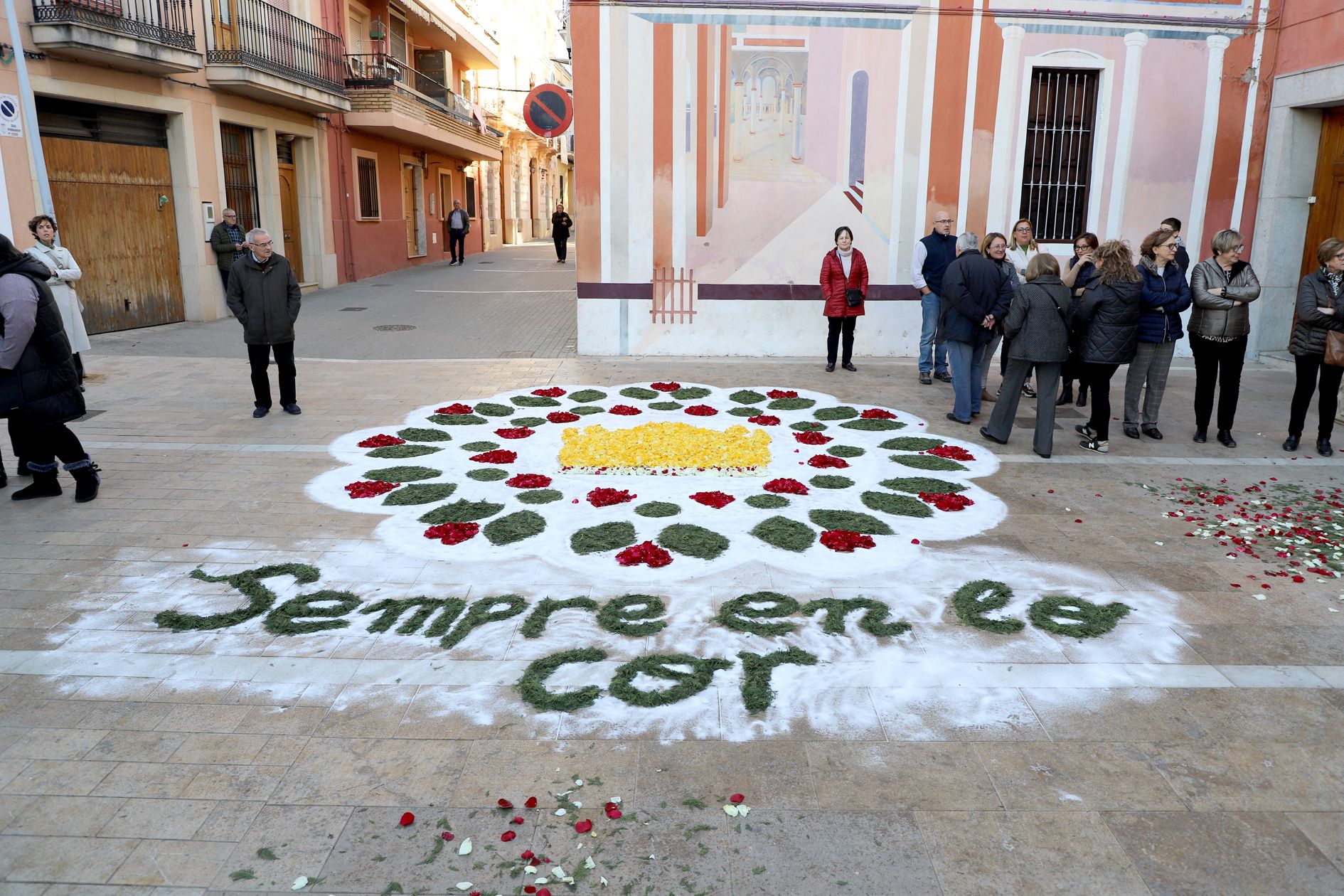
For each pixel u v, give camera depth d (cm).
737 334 1243
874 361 1224
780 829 316
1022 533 602
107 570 527
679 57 1159
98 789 334
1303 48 1149
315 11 1981
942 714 389
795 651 440
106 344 1283
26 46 1180
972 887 290
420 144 2670
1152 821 322
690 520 614
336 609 482
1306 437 859
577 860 301
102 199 1355
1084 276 797
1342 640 458
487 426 864
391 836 311
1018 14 1169
